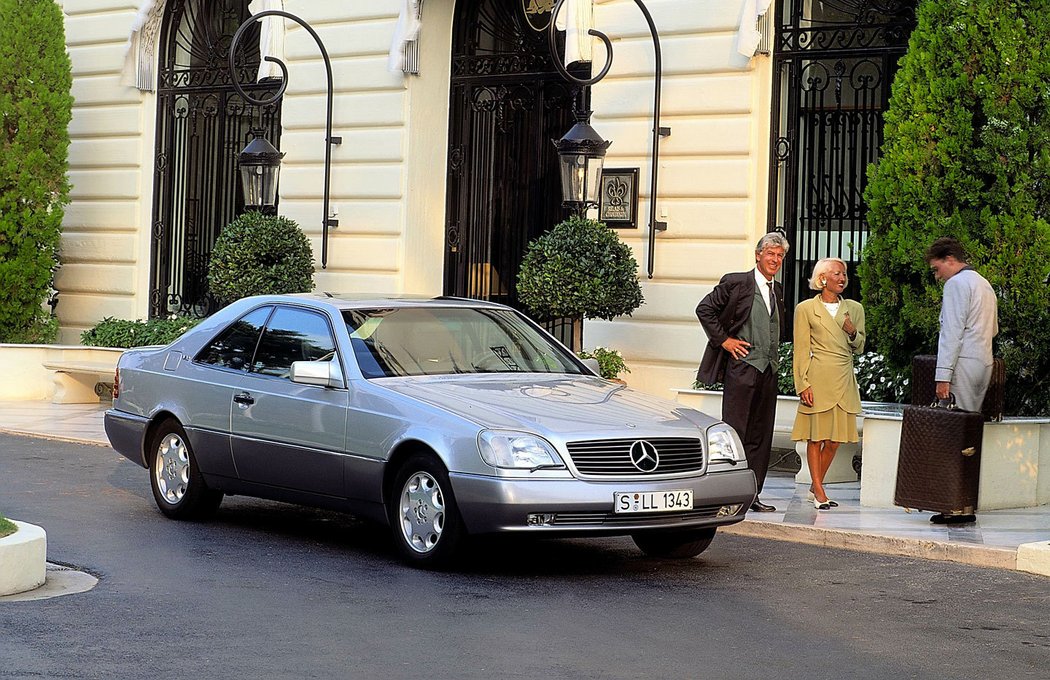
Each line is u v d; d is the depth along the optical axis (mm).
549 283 19328
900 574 11844
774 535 13672
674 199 20078
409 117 23172
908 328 16297
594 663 8570
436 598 10391
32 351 25547
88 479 16453
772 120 19656
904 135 16219
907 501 13859
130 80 26703
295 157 24375
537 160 22766
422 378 12266
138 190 26781
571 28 20125
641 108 20375
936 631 9688
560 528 10875
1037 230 15586
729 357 14180
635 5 20438
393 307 12977
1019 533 13312
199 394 13547
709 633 9453
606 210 20578
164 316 26781
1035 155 15664
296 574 11250
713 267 19781
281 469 12633
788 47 19656
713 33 19781
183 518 13828
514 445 10914
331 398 12242
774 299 14156
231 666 8352
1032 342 15773
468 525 11008
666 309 20125
